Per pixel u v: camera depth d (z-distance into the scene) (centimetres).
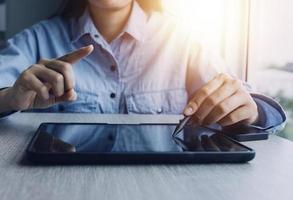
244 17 128
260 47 125
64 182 30
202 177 32
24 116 70
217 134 47
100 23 111
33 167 34
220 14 130
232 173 34
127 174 32
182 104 110
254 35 126
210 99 53
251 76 126
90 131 49
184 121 52
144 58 111
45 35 112
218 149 38
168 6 126
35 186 29
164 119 73
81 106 100
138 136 45
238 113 55
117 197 27
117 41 110
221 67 114
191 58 115
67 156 34
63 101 59
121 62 109
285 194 29
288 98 115
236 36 129
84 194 27
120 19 111
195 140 43
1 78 88
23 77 57
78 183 29
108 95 105
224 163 37
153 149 37
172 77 112
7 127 57
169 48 114
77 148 37
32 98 62
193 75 113
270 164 38
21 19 124
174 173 33
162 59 112
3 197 26
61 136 44
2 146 43
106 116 76
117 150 36
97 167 34
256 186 31
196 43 118
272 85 121
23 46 106
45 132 47
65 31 113
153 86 108
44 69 56
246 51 128
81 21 111
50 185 29
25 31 111
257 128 57
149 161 35
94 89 103
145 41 112
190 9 127
